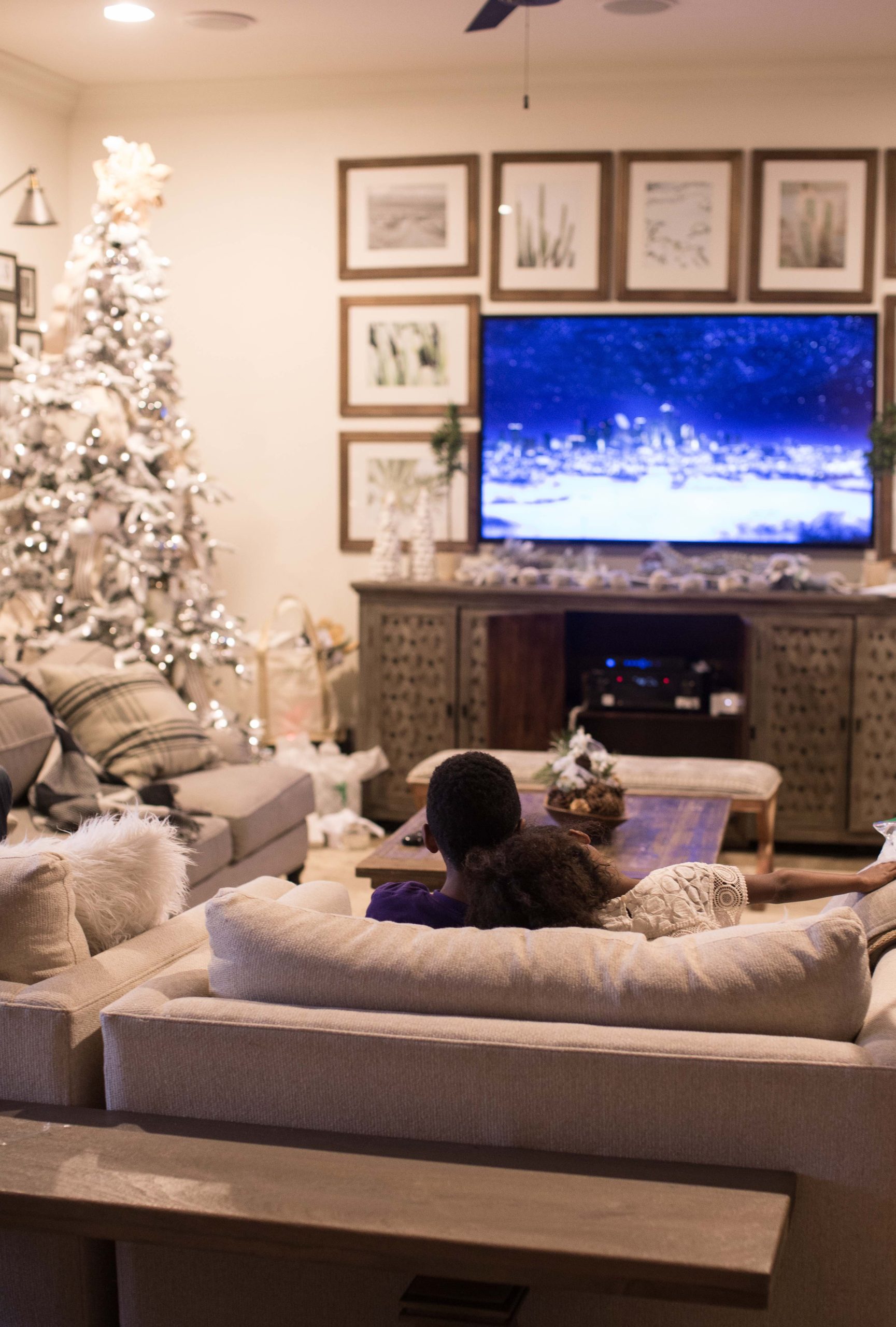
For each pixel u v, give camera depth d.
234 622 5.36
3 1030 1.92
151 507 5.00
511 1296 1.60
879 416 5.54
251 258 5.93
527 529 5.83
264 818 4.10
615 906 1.98
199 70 5.60
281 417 6.00
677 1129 1.67
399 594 5.51
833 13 4.78
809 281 5.54
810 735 5.29
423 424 5.86
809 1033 1.71
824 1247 1.65
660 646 5.87
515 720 5.45
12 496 5.21
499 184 5.67
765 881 2.06
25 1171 1.67
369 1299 1.76
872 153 5.45
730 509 5.68
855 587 5.43
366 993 1.81
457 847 2.09
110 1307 1.89
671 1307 1.68
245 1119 1.81
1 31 5.04
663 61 5.43
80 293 5.09
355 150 5.79
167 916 2.31
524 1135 1.71
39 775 3.90
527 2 3.77
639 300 5.64
